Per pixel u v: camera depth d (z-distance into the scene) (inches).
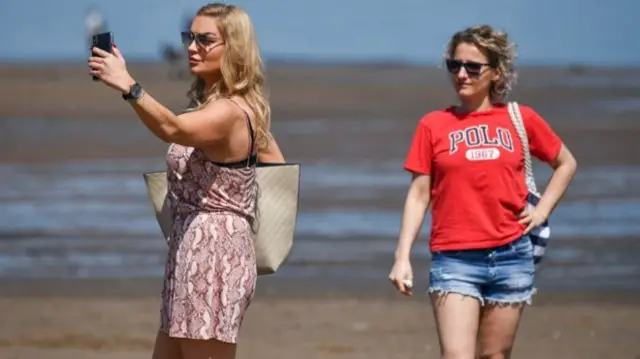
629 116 4997.5
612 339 1448.1
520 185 903.7
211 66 836.6
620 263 1959.9
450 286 893.8
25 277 1812.3
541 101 6195.9
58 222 2308.1
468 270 893.8
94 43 771.4
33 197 2625.5
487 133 899.4
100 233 2192.4
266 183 861.2
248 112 832.3
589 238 2178.9
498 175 892.6
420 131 914.7
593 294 1724.9
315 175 3019.2
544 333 1476.4
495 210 892.0
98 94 6205.7
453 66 906.7
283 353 1347.2
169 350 857.5
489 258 891.4
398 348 1382.9
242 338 1427.2
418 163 912.3
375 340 1423.5
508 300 900.0
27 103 5541.3
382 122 4687.5
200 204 827.4
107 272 1857.8
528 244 904.3
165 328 839.7
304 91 7145.7
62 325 1493.6
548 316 1577.3
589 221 2361.0
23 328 1473.9
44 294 1696.6
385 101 6122.1
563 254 2034.9
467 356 885.2
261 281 1803.6
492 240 890.7
